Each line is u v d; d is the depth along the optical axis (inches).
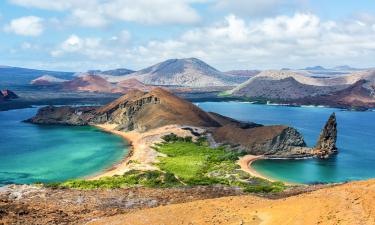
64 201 3745.1
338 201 2028.8
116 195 4023.1
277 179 6072.8
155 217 2490.2
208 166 6560.0
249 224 2158.0
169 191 4239.7
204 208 2529.5
